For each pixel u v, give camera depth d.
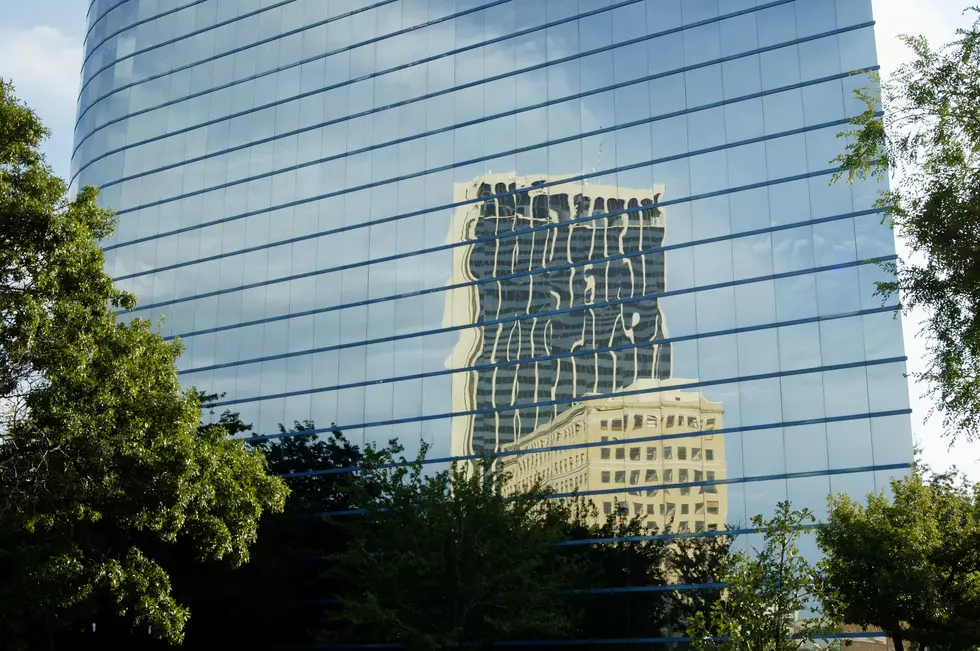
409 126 55.38
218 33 64.88
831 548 32.56
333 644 48.94
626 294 46.06
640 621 41.28
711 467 42.00
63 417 22.56
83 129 71.12
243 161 61.31
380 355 52.72
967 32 22.34
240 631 50.72
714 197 45.25
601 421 44.84
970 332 21.64
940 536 30.38
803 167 43.62
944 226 21.75
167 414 25.05
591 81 49.94
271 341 56.94
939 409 22.56
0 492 23.66
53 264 23.55
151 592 26.30
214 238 61.12
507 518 34.56
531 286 48.78
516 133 51.53
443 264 52.00
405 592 33.41
